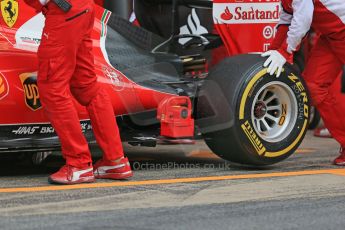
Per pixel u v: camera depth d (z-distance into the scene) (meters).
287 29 19.70
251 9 21.53
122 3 23.20
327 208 15.34
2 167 20.58
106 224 13.60
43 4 16.12
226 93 19.14
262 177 18.86
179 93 20.22
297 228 13.69
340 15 19.27
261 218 14.35
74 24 16.19
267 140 19.70
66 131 16.86
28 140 17.69
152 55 20.81
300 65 30.59
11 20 18.06
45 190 16.62
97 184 17.39
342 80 23.47
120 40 20.34
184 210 14.88
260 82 19.34
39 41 18.31
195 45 23.56
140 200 15.74
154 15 24.06
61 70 16.41
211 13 24.45
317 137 29.42
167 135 19.41
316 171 19.94
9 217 14.01
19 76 17.45
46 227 13.30
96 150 24.25
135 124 20.08
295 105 20.22
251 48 21.62
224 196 16.33
